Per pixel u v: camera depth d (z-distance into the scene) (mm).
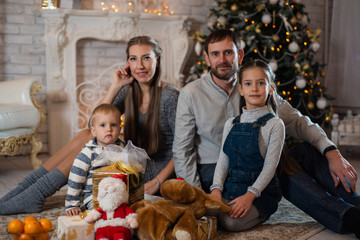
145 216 1580
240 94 2037
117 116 1936
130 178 1682
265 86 1852
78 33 4195
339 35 4996
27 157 4059
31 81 3396
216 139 2059
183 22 4473
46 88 4285
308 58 4238
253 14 3898
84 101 4457
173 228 1566
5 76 4180
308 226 1921
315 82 4148
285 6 3947
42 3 4105
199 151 2098
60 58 4145
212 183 2051
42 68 4273
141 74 2113
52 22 4055
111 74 4535
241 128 1875
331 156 1929
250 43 3826
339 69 5012
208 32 4836
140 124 2229
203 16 4816
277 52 3922
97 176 1660
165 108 2186
